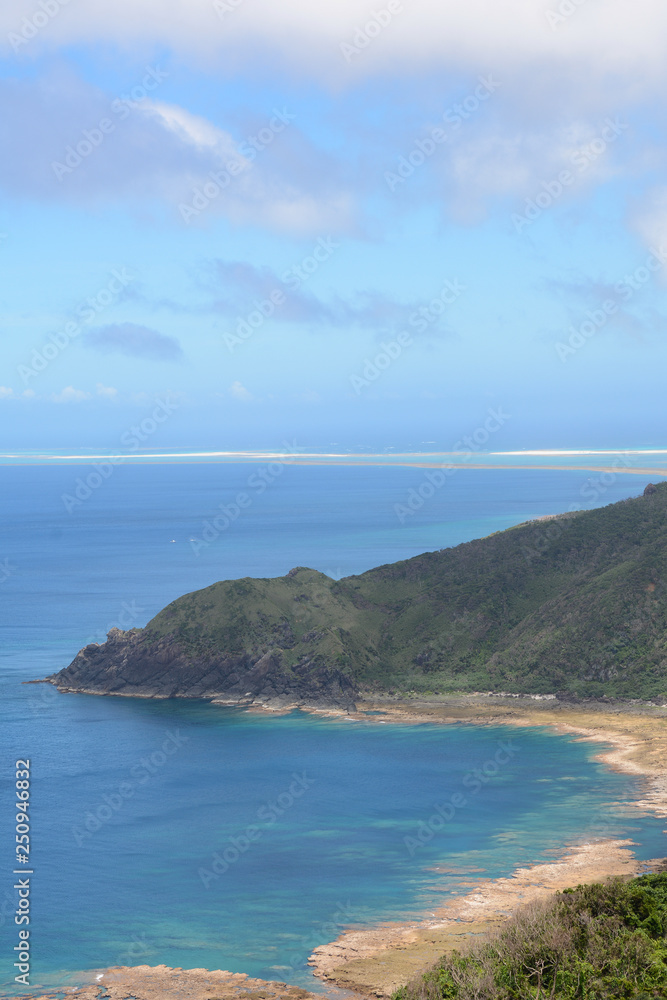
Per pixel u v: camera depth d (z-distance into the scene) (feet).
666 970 99.19
